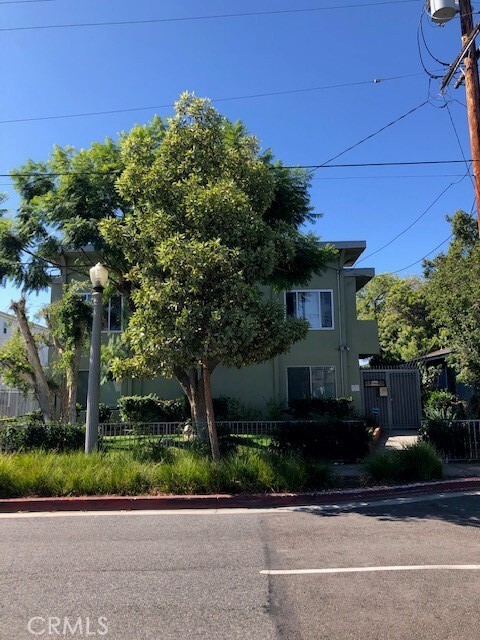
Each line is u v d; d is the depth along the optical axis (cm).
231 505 876
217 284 926
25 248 1381
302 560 566
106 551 605
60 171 1326
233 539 657
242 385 2039
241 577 512
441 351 2300
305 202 1395
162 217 979
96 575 518
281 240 1062
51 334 1520
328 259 1477
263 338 972
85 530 712
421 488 970
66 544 638
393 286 3647
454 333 1478
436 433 1266
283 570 532
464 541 637
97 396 1106
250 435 1445
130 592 472
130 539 661
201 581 500
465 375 1430
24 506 856
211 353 909
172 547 621
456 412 1564
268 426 1502
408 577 508
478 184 1184
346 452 1271
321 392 2044
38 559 574
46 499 864
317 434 1273
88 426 1088
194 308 911
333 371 2055
